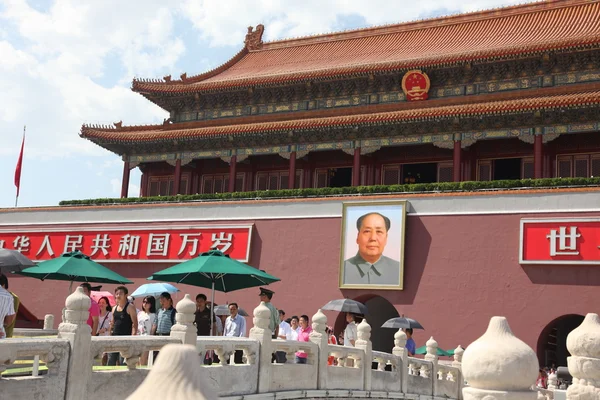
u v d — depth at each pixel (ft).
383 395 86.22
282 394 67.97
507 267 132.36
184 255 158.81
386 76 172.24
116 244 166.09
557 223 129.80
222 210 159.02
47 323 95.45
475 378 35.01
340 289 144.05
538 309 128.16
